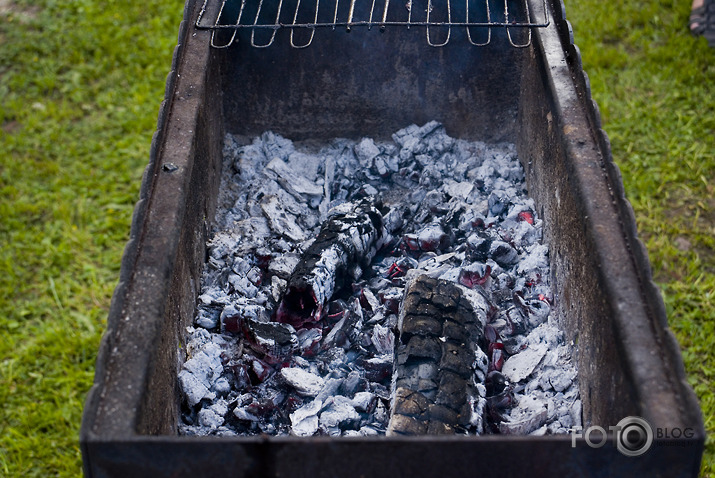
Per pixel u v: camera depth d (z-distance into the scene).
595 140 2.19
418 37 3.14
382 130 3.39
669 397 1.50
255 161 3.13
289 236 2.79
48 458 2.99
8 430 3.08
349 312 2.46
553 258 2.50
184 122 2.30
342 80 3.24
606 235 1.87
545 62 2.56
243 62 3.13
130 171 4.39
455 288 2.28
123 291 1.71
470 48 3.14
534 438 1.41
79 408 3.15
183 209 2.00
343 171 3.23
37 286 3.71
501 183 3.04
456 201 2.92
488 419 2.12
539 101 2.74
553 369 2.21
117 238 3.97
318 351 2.38
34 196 4.21
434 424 1.86
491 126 3.31
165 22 5.59
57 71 5.18
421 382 1.96
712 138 4.34
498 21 3.04
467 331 2.16
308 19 3.12
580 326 2.11
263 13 3.05
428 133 3.32
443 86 3.25
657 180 4.14
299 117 3.32
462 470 1.46
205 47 2.65
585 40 5.20
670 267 3.65
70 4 5.81
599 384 1.89
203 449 1.42
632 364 1.57
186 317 2.28
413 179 3.18
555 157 2.46
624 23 5.38
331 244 2.50
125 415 1.48
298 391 2.21
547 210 2.62
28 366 3.33
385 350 2.33
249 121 3.30
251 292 2.55
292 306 2.47
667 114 4.57
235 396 2.24
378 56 3.19
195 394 2.13
